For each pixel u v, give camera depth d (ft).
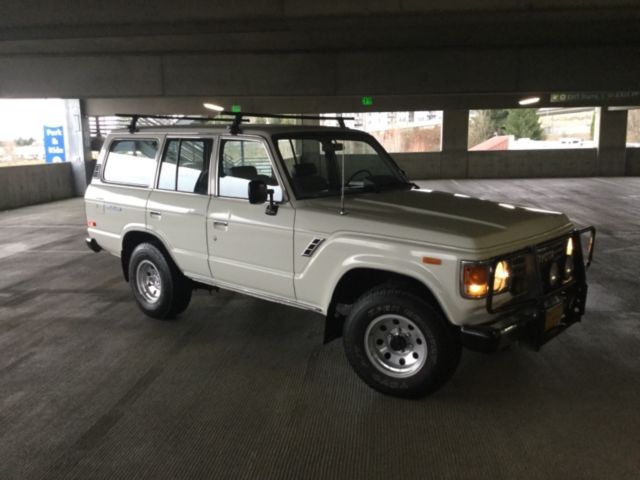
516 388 13.67
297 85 48.32
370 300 13.05
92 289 23.65
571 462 10.57
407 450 11.05
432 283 11.98
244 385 14.06
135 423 12.26
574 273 14.37
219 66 48.34
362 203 14.56
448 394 13.41
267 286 15.26
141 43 43.57
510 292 12.35
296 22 33.09
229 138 15.92
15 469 10.61
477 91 47.24
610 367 14.80
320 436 11.60
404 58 47.11
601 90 46.24
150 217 18.08
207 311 20.08
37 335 17.99
